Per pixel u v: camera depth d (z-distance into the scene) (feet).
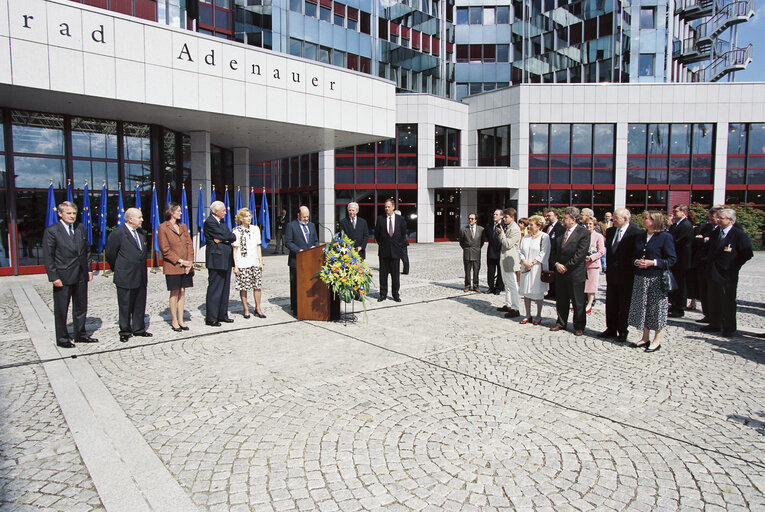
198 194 55.83
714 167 87.15
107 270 48.47
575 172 90.58
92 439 12.37
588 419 13.64
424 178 94.02
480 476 10.66
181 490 10.08
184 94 43.47
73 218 20.77
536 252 25.25
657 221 19.89
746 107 85.76
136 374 17.43
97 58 38.73
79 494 10.00
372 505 9.57
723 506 9.50
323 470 10.93
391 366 18.40
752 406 14.57
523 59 111.45
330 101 54.03
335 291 25.04
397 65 103.14
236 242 26.35
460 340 22.31
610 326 22.81
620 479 10.53
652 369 18.13
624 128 88.38
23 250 46.09
